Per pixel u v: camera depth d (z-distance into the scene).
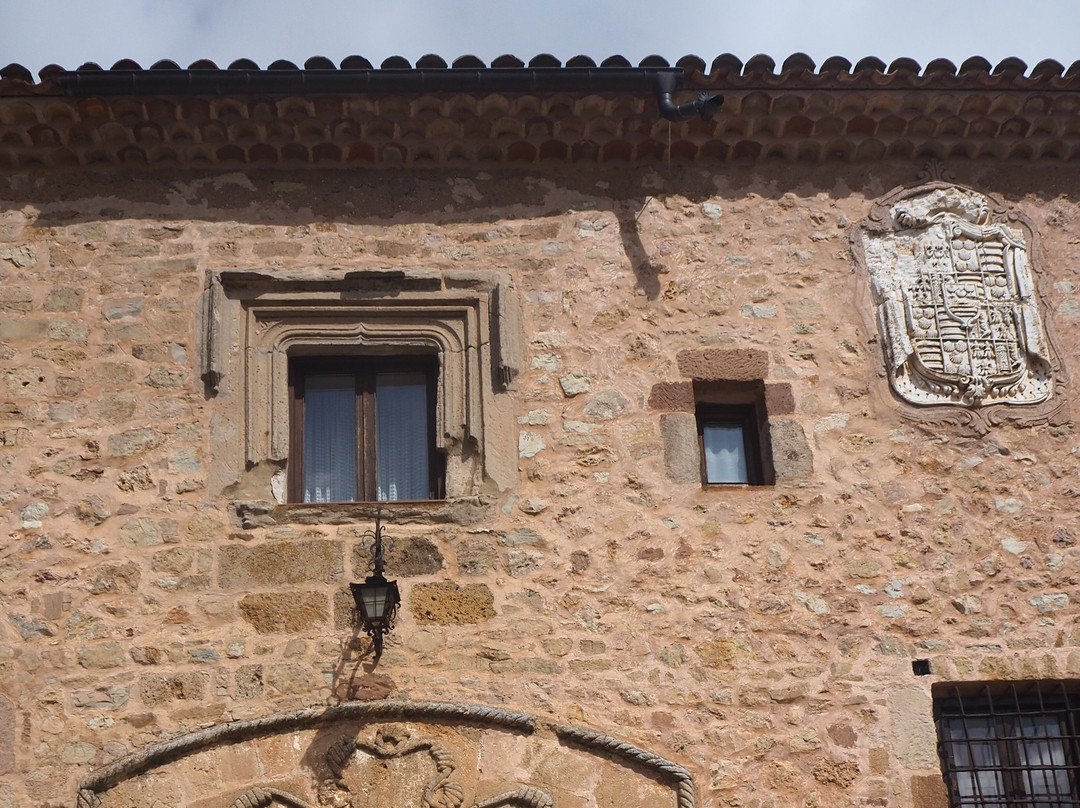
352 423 8.93
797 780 7.92
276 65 8.88
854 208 9.49
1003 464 8.81
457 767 7.77
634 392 8.83
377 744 7.79
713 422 9.09
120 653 7.91
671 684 8.07
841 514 8.59
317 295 8.93
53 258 8.95
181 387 8.62
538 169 9.45
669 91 9.05
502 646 8.09
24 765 7.64
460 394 8.79
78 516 8.23
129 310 8.81
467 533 8.36
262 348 8.81
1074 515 8.71
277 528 8.27
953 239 9.39
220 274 8.88
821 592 8.38
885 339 9.09
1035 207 9.60
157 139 9.12
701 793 7.84
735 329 9.08
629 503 8.51
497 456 8.58
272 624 8.04
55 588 8.05
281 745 7.77
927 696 8.16
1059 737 8.24
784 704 8.08
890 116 9.41
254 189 9.23
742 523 8.51
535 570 8.30
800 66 9.21
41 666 7.86
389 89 8.93
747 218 9.41
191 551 8.17
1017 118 9.49
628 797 7.79
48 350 8.66
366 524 8.33
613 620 8.20
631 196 9.41
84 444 8.43
